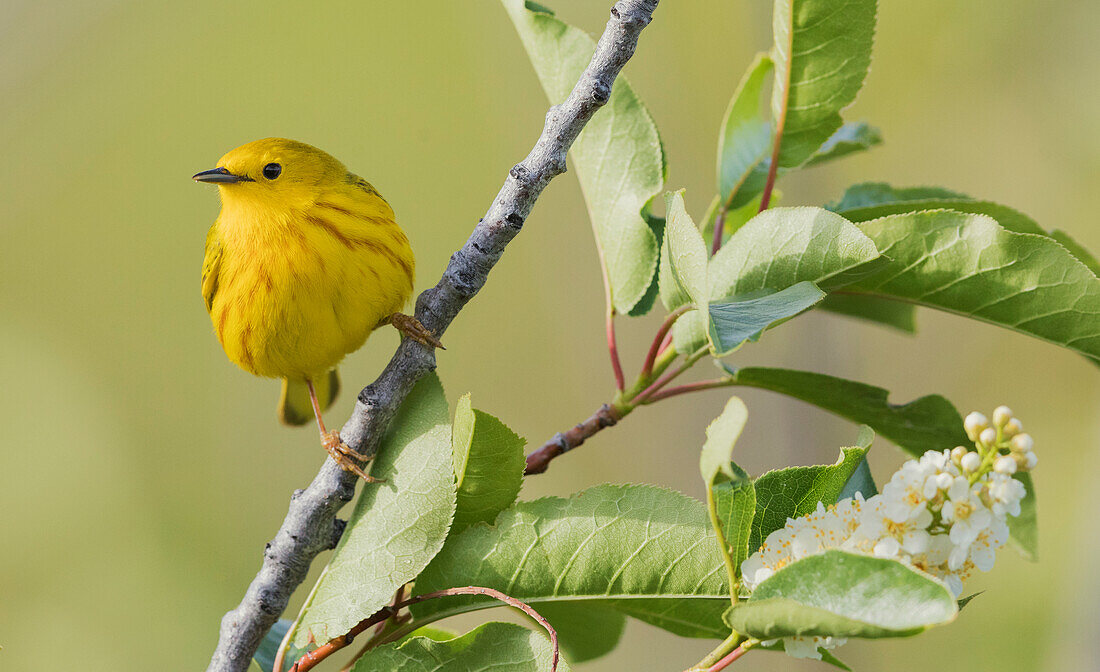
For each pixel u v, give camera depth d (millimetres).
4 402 17734
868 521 3754
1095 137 13914
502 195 4664
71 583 16250
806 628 3455
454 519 4668
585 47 5613
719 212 6344
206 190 19375
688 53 14414
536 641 4359
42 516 16781
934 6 14695
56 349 18109
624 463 13516
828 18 5391
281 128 19641
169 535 16609
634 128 5547
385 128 19344
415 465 4605
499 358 15844
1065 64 14141
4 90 17125
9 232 18406
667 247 4793
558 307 15391
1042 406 13758
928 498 3682
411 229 18688
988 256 4844
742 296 4738
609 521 4586
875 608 3354
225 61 19547
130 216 19031
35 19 16750
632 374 14633
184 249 19062
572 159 5734
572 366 15242
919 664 12406
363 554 4531
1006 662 12438
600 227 5652
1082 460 13531
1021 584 13039
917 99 14742
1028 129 14266
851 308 6547
